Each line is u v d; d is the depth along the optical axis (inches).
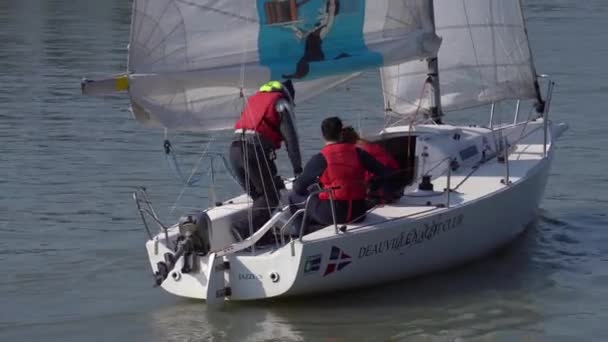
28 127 1171.9
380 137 690.2
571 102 1274.6
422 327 582.6
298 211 581.9
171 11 580.7
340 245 587.5
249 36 606.2
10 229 791.1
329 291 604.1
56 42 1870.1
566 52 1653.5
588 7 2321.6
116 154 1042.7
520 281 658.8
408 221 615.5
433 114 757.3
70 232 784.9
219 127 606.2
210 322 585.9
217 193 898.1
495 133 765.3
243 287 589.3
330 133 613.6
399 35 658.8
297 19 620.4
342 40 637.9
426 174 685.3
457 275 667.4
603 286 652.1
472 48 783.1
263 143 608.1
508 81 782.5
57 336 575.5
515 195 699.4
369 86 1358.3
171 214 835.4
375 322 586.9
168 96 584.1
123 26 2130.9
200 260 591.5
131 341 565.6
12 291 650.2
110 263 706.8
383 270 620.4
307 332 572.4
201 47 594.2
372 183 649.6
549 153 768.9
